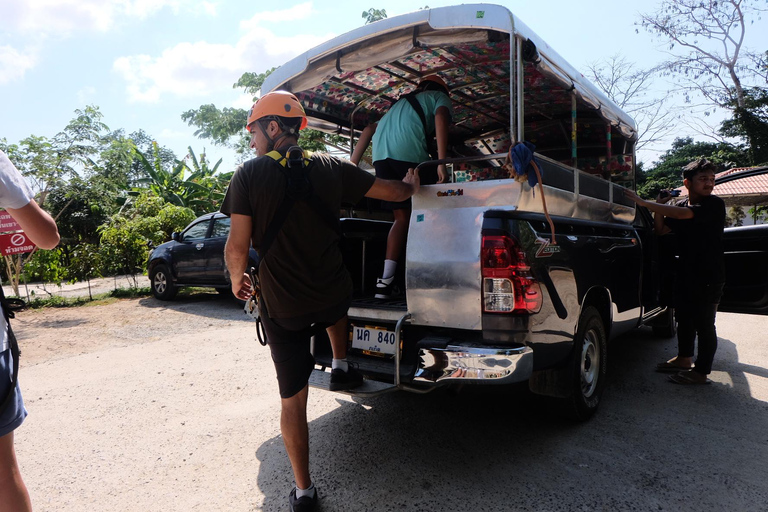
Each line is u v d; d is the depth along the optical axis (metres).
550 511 2.40
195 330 6.98
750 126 21.81
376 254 4.04
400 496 2.57
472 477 2.74
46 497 2.69
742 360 4.98
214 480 2.82
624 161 5.49
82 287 13.59
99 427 3.60
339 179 2.39
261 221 2.23
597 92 4.22
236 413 3.80
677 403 3.81
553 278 2.90
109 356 5.66
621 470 2.79
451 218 2.84
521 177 2.69
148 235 11.02
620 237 4.14
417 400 3.95
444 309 2.82
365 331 3.22
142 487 2.77
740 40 21.22
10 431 1.74
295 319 2.31
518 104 2.90
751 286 4.67
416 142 3.57
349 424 3.53
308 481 2.46
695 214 4.10
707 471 2.77
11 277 10.17
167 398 4.16
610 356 5.17
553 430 3.35
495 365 2.58
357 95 4.41
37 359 5.68
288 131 2.37
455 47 3.48
